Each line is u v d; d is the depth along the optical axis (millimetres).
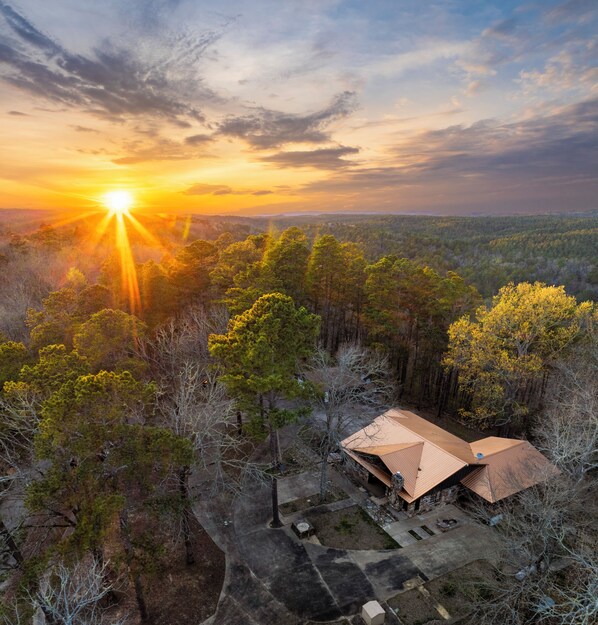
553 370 38656
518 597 19047
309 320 27766
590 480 25047
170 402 31938
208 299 46594
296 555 23891
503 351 35656
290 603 20953
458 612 20562
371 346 41406
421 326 44094
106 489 17656
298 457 33000
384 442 31125
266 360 24375
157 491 19953
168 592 21109
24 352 27750
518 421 37688
